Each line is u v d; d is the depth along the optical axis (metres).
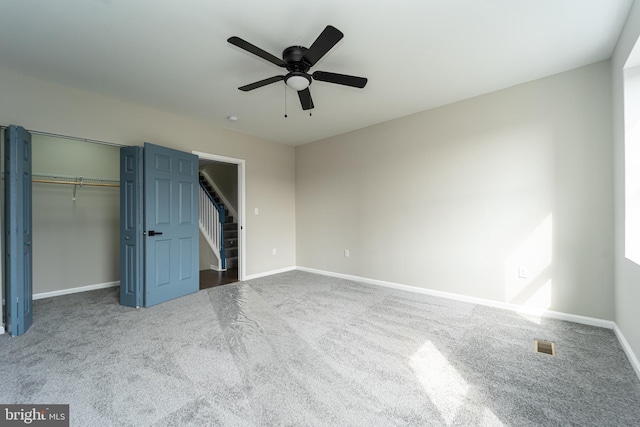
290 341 2.32
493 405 1.56
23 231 2.47
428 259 3.61
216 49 2.27
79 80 2.77
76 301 3.43
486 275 3.15
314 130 4.42
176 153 3.54
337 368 1.93
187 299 3.46
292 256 5.31
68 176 3.89
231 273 5.01
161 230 3.33
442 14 1.88
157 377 1.82
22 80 2.64
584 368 1.91
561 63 2.53
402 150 3.83
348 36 2.11
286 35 2.10
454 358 2.05
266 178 4.88
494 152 3.08
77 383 1.75
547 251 2.79
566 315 2.70
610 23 1.98
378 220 4.12
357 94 3.12
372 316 2.87
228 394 1.66
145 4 1.77
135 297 3.17
